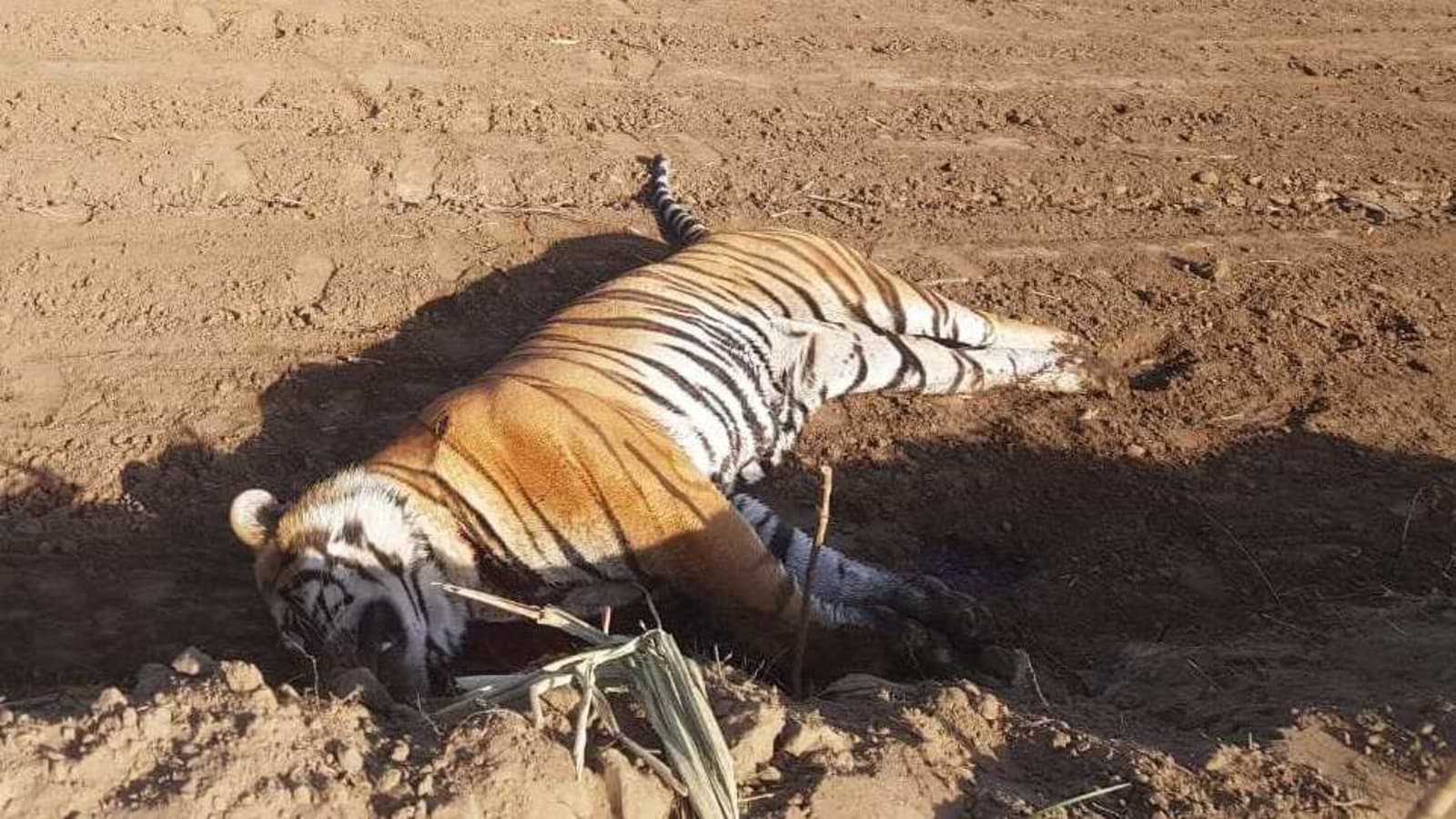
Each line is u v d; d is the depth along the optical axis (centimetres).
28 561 586
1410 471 625
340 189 834
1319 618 543
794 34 1093
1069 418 671
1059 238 805
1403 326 728
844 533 607
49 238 774
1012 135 925
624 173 855
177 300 733
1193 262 782
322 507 514
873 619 537
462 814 346
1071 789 389
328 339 716
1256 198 855
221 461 639
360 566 505
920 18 1142
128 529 604
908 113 952
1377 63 1069
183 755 351
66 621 557
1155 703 480
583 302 626
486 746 366
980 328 684
